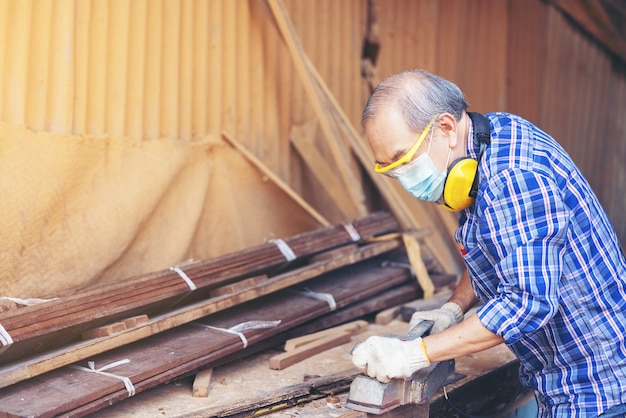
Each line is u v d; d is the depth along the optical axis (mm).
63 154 3078
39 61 3055
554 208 1941
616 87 6906
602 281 2064
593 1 6254
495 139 2051
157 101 3543
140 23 3428
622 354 2098
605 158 6895
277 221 4105
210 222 3832
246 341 2814
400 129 2010
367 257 3664
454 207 2098
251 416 2410
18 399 2211
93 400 2271
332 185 4270
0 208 2867
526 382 2338
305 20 4316
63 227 3123
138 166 3410
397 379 2283
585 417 2131
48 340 2453
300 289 3379
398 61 4941
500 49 5652
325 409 2443
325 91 4223
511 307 1962
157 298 2729
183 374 2625
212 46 3787
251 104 4027
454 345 2047
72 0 3125
